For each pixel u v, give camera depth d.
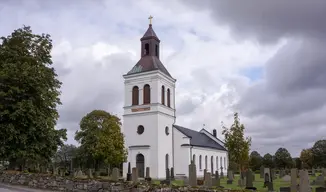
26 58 30.91
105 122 56.66
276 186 31.73
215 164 69.88
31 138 30.30
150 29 56.12
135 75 52.75
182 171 52.81
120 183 19.89
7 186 24.39
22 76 28.97
